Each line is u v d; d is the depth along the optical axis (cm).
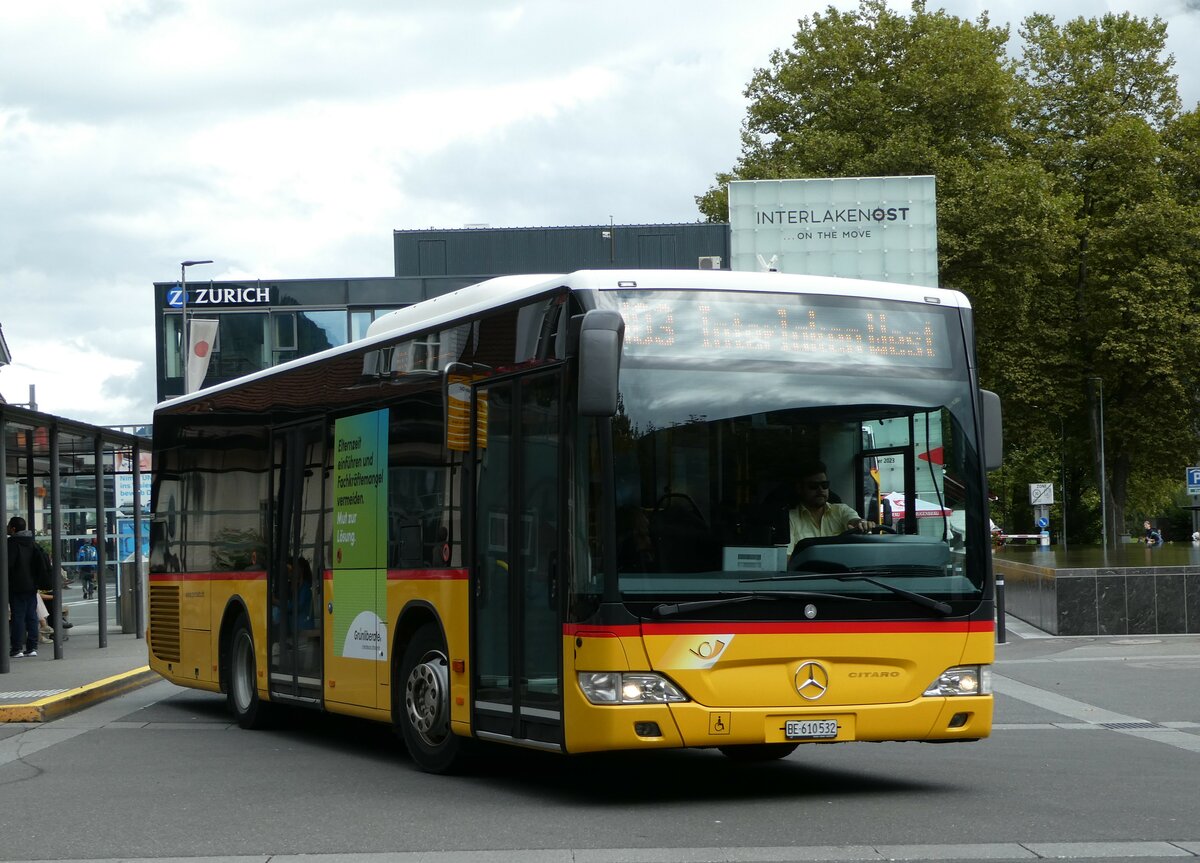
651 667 895
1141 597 2466
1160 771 1091
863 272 4144
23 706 1544
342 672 1242
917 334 995
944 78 5025
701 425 929
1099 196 5706
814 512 941
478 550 1034
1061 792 980
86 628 2928
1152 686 1759
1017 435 5594
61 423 2189
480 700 1027
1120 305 5444
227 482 1530
